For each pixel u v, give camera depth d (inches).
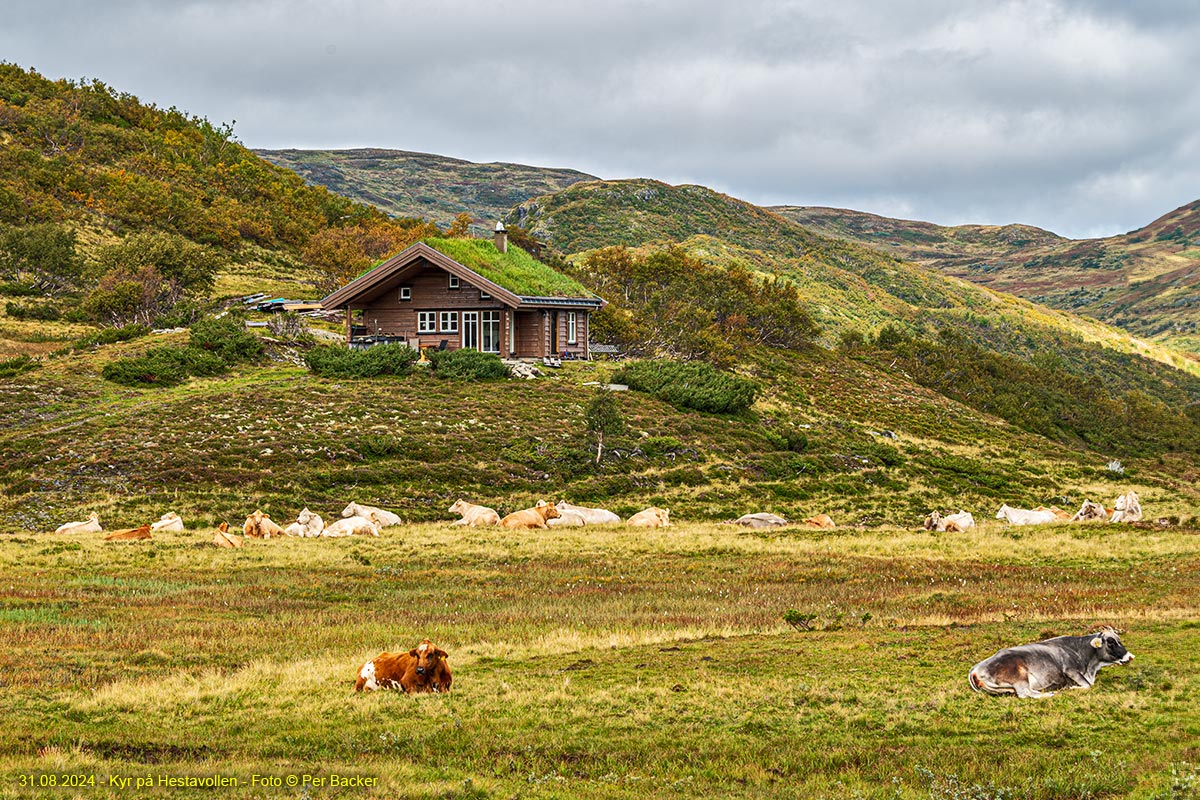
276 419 2178.9
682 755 495.5
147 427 2046.0
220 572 1124.5
